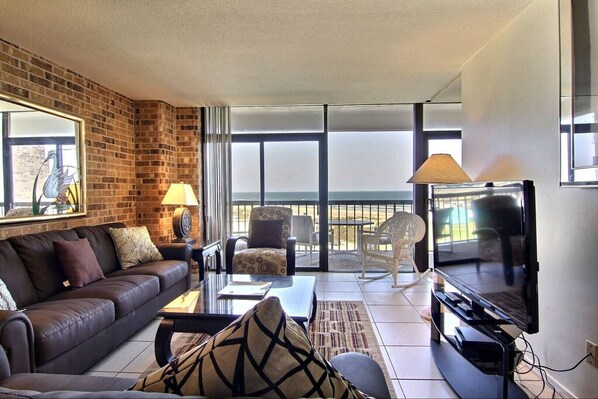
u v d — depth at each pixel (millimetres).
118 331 2574
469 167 3250
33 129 2951
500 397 1779
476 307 2104
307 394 771
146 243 3602
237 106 4980
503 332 1799
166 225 4684
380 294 3971
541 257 2178
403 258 4375
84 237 3180
